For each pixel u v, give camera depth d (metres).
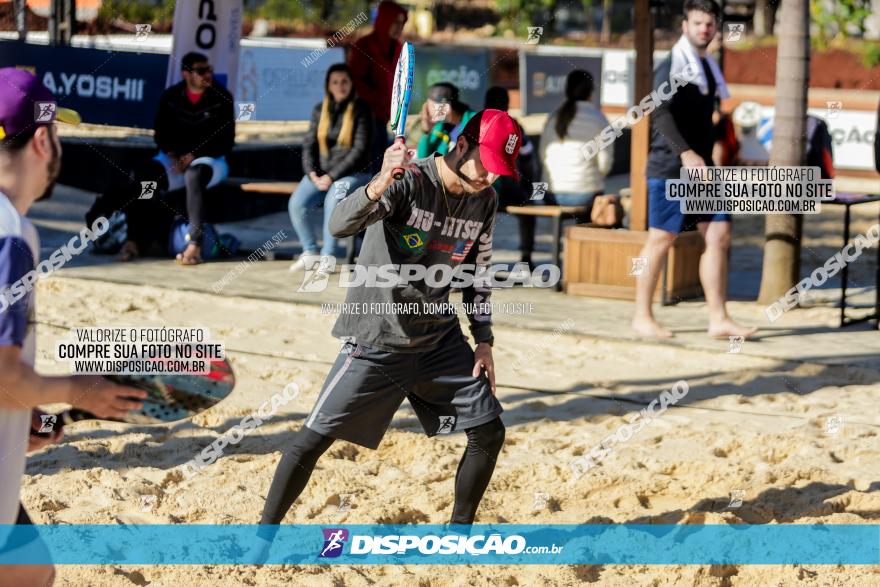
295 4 70.62
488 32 76.88
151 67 35.50
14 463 7.08
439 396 11.57
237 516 12.87
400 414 17.17
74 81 36.62
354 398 11.15
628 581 11.25
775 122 24.42
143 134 40.59
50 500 13.03
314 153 27.34
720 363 20.23
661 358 20.62
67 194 36.03
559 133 27.00
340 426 11.21
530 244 28.50
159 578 11.14
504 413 17.41
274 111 43.09
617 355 20.78
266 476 14.25
